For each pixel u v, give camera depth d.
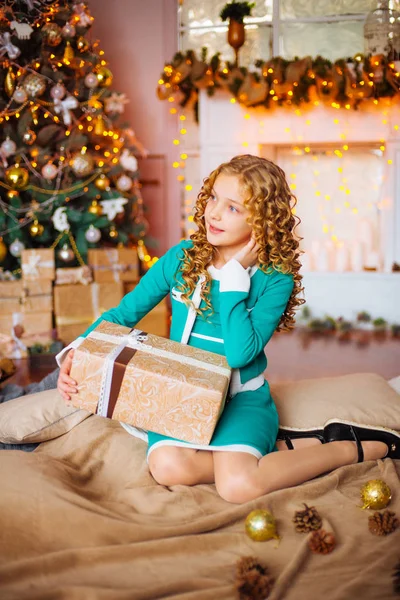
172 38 4.59
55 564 1.24
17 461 1.55
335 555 1.32
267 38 4.46
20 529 1.34
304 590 1.21
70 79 3.68
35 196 3.59
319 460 1.62
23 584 1.20
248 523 1.37
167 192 4.75
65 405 1.86
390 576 1.23
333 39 4.38
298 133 4.33
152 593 1.17
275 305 1.66
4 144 3.42
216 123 4.42
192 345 1.68
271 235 1.63
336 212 4.62
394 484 1.60
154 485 1.59
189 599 1.15
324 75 4.02
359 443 1.72
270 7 4.42
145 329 3.82
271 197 1.62
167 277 1.75
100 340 1.60
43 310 3.53
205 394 1.47
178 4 4.56
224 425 1.58
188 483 1.58
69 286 3.58
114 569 1.26
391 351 3.62
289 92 4.09
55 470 1.55
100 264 3.71
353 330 4.23
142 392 1.51
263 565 1.28
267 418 1.64
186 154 4.67
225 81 4.13
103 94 3.76
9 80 3.43
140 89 4.68
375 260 4.41
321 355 3.54
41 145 3.61
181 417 1.50
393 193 4.35
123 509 1.49
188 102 4.46
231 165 1.64
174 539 1.33
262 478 1.52
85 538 1.34
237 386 1.66
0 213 3.53
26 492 1.42
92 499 1.54
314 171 4.62
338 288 4.34
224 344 1.59
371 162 4.52
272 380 3.04
